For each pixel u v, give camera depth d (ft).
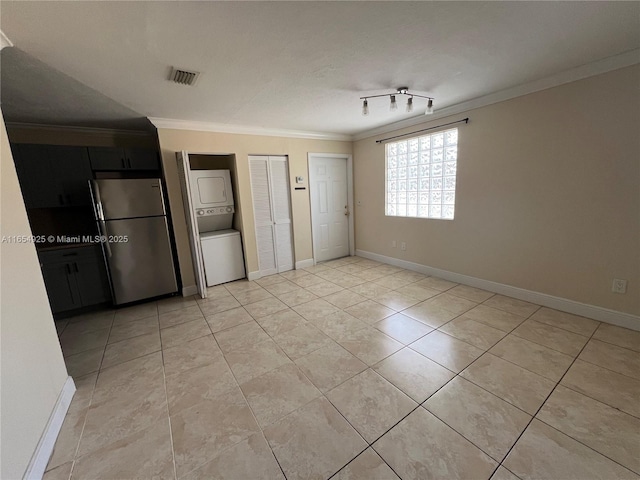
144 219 10.68
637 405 4.98
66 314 10.12
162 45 5.38
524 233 9.26
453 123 10.63
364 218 15.98
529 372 5.98
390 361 6.63
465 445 4.40
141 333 8.61
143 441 4.76
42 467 4.28
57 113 9.21
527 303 9.36
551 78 7.88
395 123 12.76
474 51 6.25
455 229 11.39
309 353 7.11
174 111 9.46
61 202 10.23
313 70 6.84
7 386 3.96
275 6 4.39
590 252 7.89
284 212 14.16
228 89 7.72
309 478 4.01
